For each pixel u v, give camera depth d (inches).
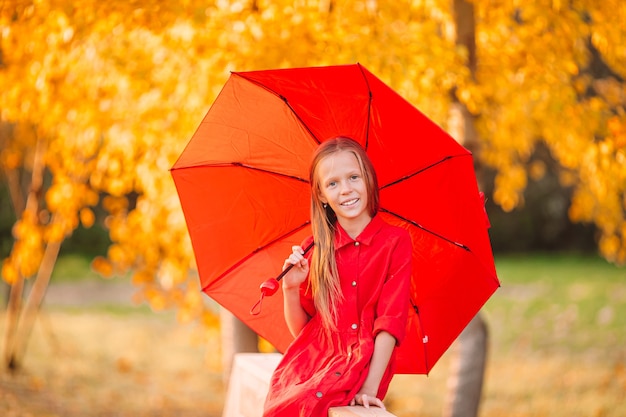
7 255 751.1
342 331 125.4
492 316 605.0
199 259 143.8
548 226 947.3
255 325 144.0
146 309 639.8
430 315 144.6
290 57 207.3
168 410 369.1
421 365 147.3
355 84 129.8
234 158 141.4
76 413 346.0
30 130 369.1
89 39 238.1
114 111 257.9
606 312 585.0
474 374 268.7
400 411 384.2
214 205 143.3
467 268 139.6
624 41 236.5
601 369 440.5
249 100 136.8
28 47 234.8
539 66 241.1
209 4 211.3
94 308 634.8
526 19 252.5
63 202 284.8
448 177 133.2
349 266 127.3
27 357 445.1
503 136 289.9
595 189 286.8
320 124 137.9
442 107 239.6
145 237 277.1
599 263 850.8
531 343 518.3
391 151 136.8
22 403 351.6
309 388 119.4
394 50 209.3
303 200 142.4
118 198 299.1
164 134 244.8
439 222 138.3
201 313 293.1
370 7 225.9
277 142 140.6
